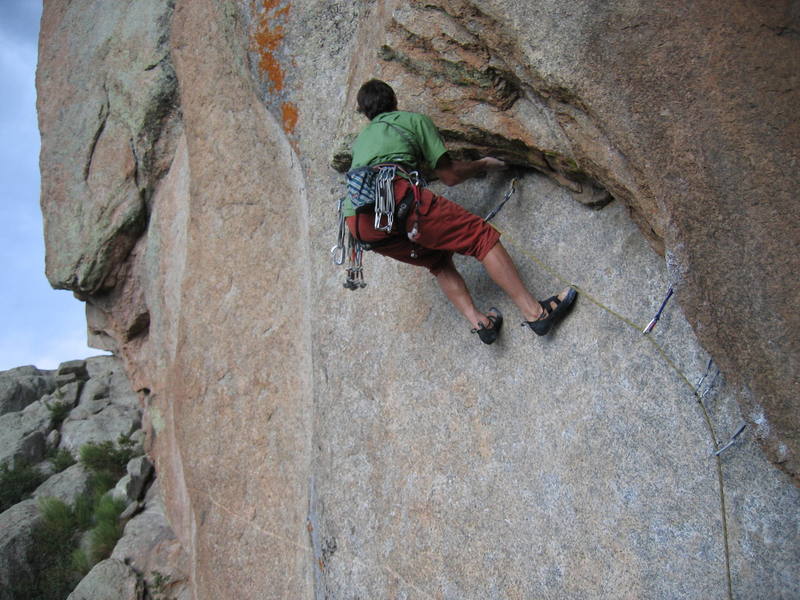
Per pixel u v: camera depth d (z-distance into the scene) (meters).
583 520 3.37
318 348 5.14
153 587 7.79
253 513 5.70
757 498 2.81
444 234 3.43
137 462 9.94
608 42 2.95
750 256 2.49
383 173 3.32
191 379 6.40
